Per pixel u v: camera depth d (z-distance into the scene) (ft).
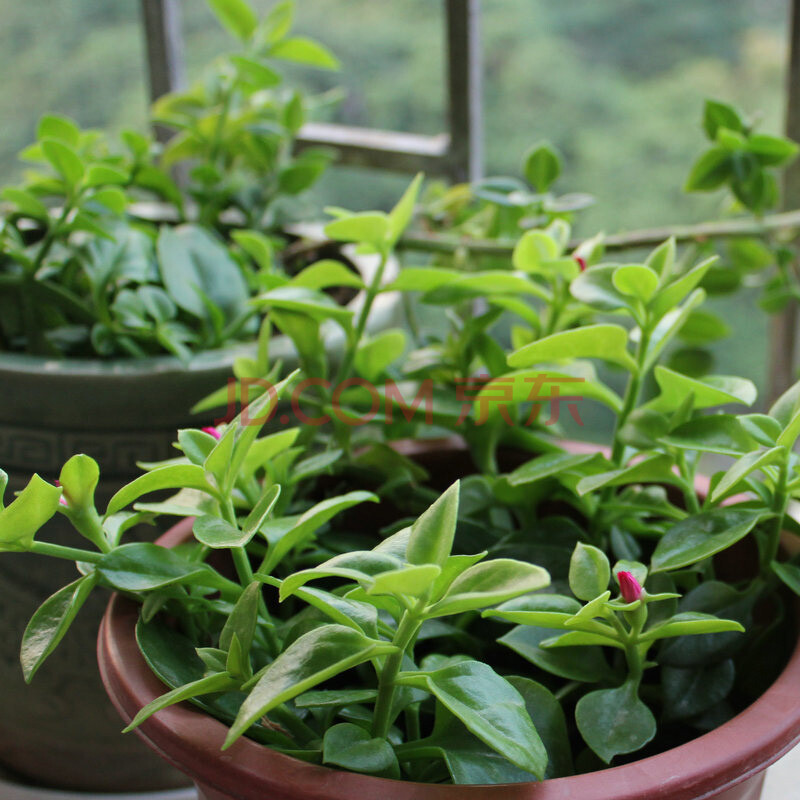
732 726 1.14
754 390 1.47
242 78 2.70
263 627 1.39
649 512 1.60
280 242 2.60
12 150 3.73
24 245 2.59
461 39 2.74
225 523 1.28
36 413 1.95
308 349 1.86
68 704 2.10
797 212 2.55
